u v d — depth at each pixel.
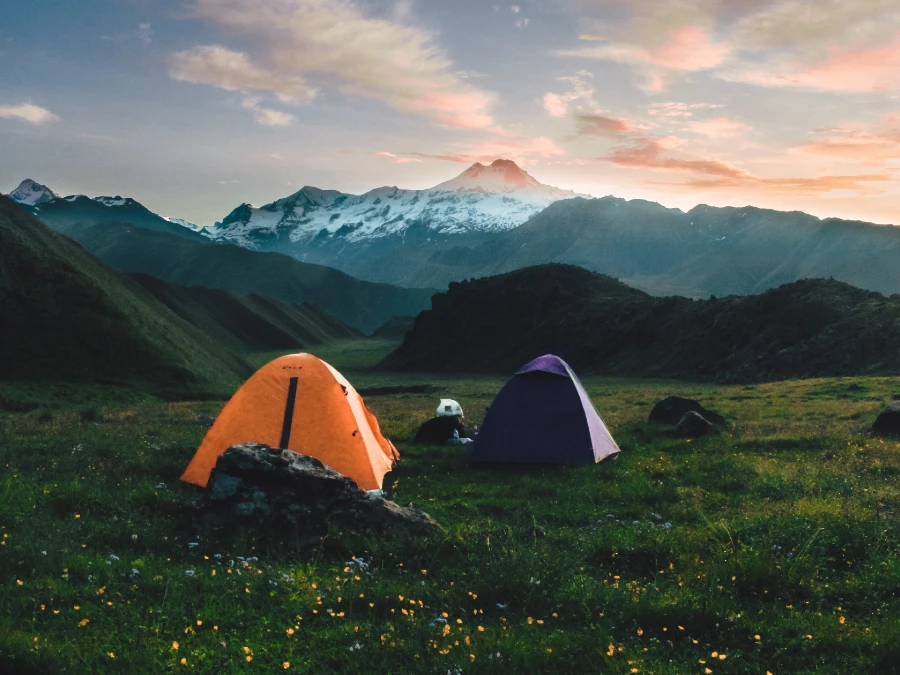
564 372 18.84
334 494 10.51
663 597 7.63
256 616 7.12
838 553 9.42
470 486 15.46
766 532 10.16
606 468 17.02
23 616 6.73
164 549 9.64
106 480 14.12
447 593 7.81
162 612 7.05
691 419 22.58
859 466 16.05
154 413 32.22
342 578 8.31
